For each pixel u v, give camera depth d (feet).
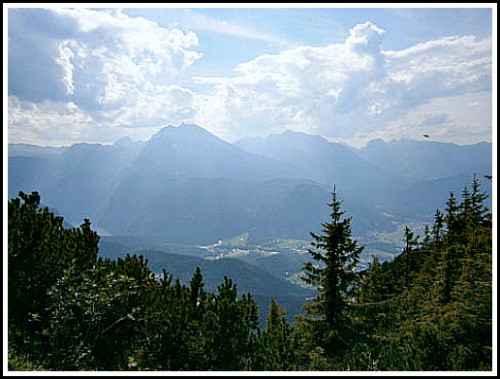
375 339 59.26
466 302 47.16
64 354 32.37
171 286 43.98
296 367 48.08
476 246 61.21
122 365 36.14
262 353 44.37
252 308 48.03
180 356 37.37
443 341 41.98
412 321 56.70
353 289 65.92
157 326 37.60
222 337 38.70
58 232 44.80
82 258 40.27
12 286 36.76
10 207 40.14
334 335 59.98
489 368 38.09
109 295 34.50
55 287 33.99
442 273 66.33
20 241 38.83
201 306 42.52
